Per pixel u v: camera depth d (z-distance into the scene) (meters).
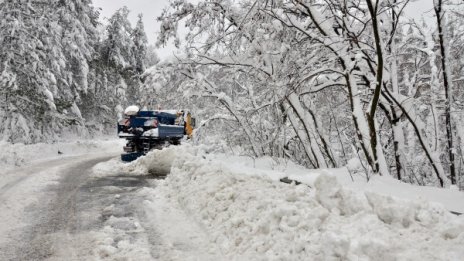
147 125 13.34
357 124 6.96
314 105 8.89
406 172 8.16
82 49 28.81
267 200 4.71
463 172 7.91
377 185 5.64
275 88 8.38
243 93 10.91
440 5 7.36
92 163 13.67
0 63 20.53
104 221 5.55
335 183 4.27
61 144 19.44
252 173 6.75
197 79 9.94
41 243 4.60
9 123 20.67
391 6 6.80
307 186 5.56
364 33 8.20
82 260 4.08
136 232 5.02
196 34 10.11
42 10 23.52
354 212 3.96
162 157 10.55
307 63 8.27
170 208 6.35
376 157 6.73
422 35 8.58
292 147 10.66
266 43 8.61
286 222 4.02
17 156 13.16
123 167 11.82
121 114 35.16
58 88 26.08
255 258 3.80
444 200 4.62
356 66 7.75
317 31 8.55
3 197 7.07
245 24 8.59
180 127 15.22
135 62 38.59
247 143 10.80
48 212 6.05
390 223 3.55
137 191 7.84
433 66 7.66
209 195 6.01
